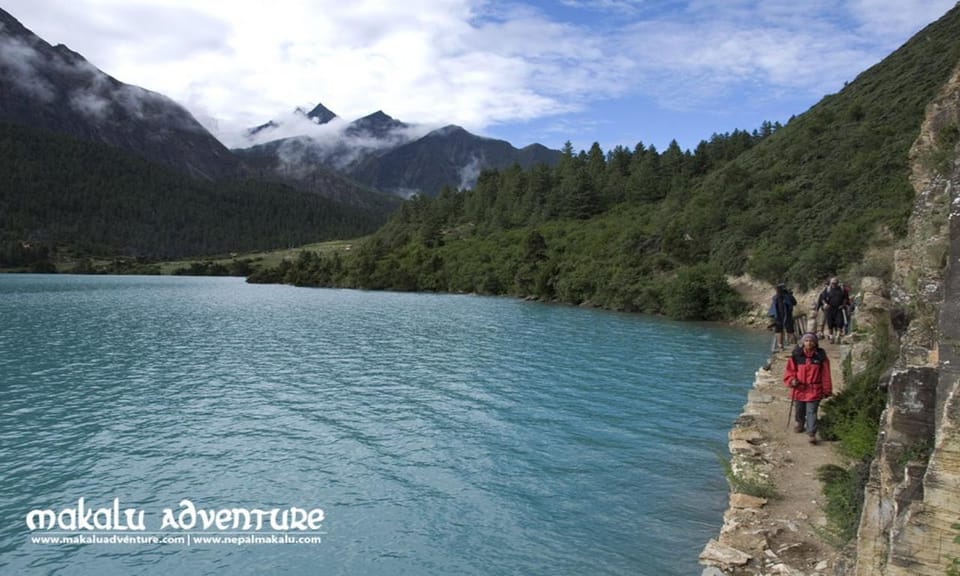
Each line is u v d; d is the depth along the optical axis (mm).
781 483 12391
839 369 20438
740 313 55219
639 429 19938
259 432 20453
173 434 20328
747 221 67500
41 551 12656
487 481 15641
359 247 168375
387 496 14875
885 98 80312
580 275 80438
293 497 14984
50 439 19859
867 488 7418
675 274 68500
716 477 15523
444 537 12727
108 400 25328
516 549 12078
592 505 13961
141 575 11797
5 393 26828
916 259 12938
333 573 11570
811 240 57125
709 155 142375
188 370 32125
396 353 37562
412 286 120188
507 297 96812
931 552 5559
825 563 9148
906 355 9117
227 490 15547
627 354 36344
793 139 90000
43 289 120062
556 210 137375
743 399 24016
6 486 15945
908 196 40344
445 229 161875
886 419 7750
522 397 24844
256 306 79125
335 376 30078
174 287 135875
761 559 9477
